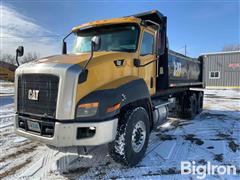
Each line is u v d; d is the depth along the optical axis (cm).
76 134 319
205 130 645
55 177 347
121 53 406
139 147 404
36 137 334
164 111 566
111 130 333
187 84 771
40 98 336
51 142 318
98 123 321
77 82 321
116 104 340
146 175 354
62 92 314
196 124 728
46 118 330
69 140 315
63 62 342
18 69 374
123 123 369
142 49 457
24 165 391
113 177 348
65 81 315
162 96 632
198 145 502
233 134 600
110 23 466
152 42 496
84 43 499
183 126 698
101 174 358
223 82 2870
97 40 341
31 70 347
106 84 358
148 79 488
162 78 560
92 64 346
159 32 506
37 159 418
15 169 375
